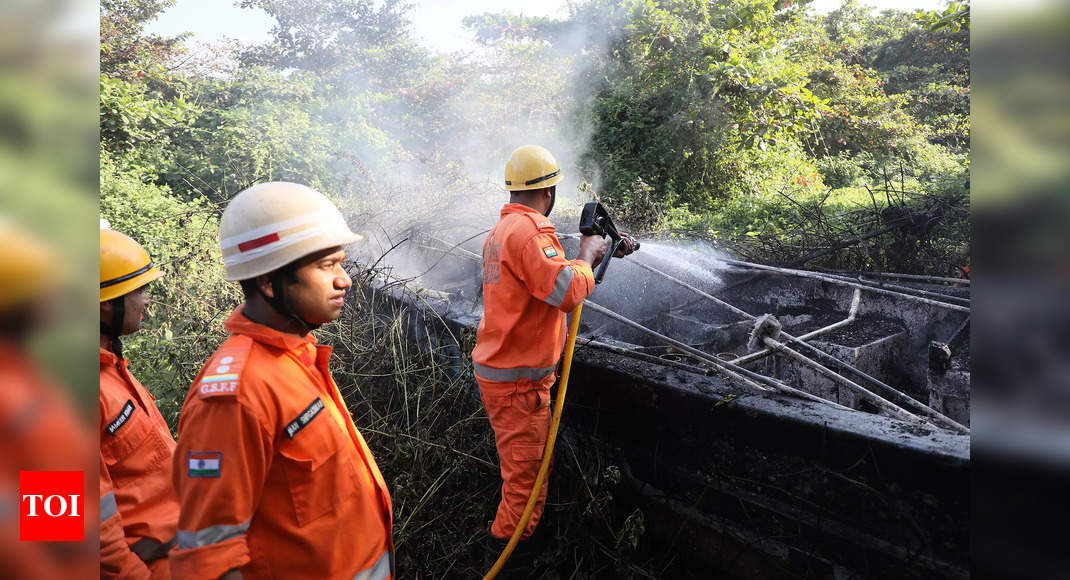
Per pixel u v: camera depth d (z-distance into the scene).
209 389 1.42
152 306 4.68
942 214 6.78
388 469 3.39
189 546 1.41
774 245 7.21
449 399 3.66
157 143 9.24
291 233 1.51
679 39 11.34
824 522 2.42
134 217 6.86
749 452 2.62
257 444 1.43
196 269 5.20
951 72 18.70
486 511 3.22
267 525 1.52
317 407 1.54
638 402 3.01
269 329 1.53
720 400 2.65
